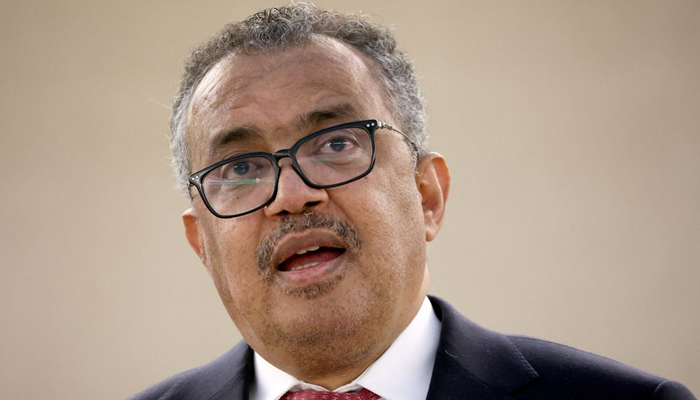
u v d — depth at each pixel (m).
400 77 3.12
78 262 8.75
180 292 8.75
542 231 8.41
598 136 8.40
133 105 8.90
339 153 2.77
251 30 2.98
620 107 8.38
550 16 8.58
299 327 2.67
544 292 8.32
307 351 2.73
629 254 8.22
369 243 2.69
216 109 2.89
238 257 2.78
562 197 8.42
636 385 2.83
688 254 8.09
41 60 8.88
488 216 8.52
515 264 8.41
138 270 8.77
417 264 2.86
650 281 8.14
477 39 8.69
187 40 8.85
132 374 8.61
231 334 8.68
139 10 8.88
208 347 8.65
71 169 8.84
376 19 8.69
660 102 8.29
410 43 8.74
